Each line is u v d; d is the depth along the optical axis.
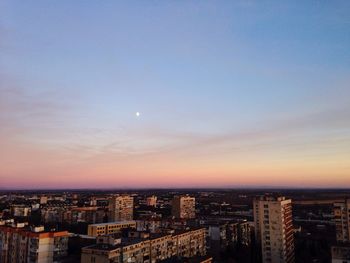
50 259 152.62
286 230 172.62
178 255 167.12
